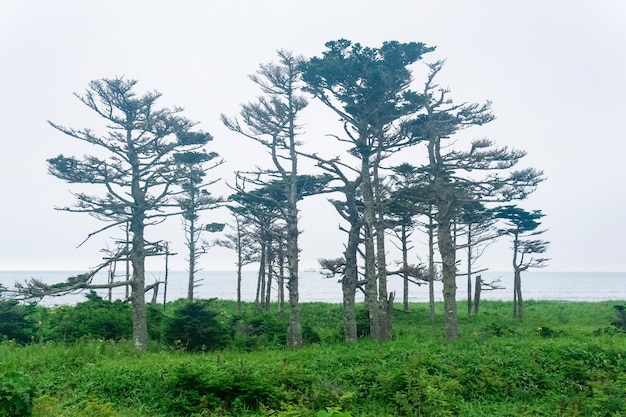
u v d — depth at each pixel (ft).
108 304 94.22
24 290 67.21
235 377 44.70
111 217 79.30
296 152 81.76
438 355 57.16
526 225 118.52
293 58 83.20
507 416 42.70
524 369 52.60
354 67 77.82
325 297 294.46
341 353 60.70
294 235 80.23
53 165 71.92
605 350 59.93
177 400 40.86
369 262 83.20
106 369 48.11
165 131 80.02
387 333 80.69
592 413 43.19
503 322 114.52
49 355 54.44
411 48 78.23
